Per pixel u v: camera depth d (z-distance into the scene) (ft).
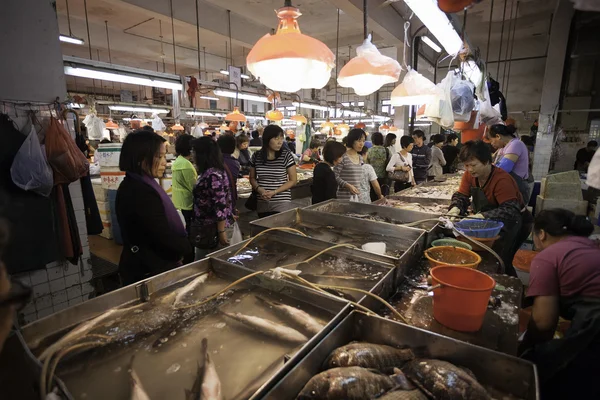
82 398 3.00
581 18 22.72
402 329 3.40
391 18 21.85
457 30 11.94
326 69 6.25
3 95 6.77
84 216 8.33
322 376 2.77
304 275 5.37
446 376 2.79
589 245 4.57
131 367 3.39
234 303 4.62
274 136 10.85
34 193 6.91
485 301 3.88
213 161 8.71
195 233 8.86
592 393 4.17
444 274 4.57
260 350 3.68
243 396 3.01
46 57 7.34
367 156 19.47
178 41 35.65
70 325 3.91
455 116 10.14
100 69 12.50
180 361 3.50
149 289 4.74
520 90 35.60
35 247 6.99
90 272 8.55
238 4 24.43
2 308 1.75
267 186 11.29
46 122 7.39
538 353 4.45
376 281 5.12
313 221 8.91
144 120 36.55
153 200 5.93
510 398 2.88
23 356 2.97
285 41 5.33
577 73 24.29
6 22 6.71
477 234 6.70
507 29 29.07
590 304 4.17
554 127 24.48
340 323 3.46
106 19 29.27
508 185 7.55
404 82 9.43
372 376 2.81
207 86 23.27
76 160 7.23
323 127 33.63
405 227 7.43
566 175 16.55
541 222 5.12
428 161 20.94
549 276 4.51
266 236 7.30
